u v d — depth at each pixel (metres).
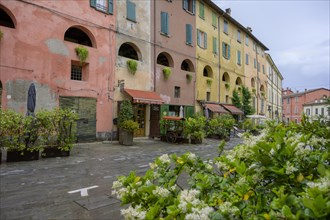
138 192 1.66
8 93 9.84
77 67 12.69
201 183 1.71
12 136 7.26
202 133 13.52
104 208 3.93
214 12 22.45
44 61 10.92
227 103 23.38
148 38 15.87
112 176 5.94
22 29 10.33
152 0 16.31
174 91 17.62
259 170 1.59
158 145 12.35
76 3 12.27
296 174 1.54
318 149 2.09
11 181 5.34
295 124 3.22
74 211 3.81
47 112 8.09
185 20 18.92
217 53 22.55
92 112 12.62
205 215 1.20
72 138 8.60
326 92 55.00
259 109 31.00
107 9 13.64
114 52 13.82
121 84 14.00
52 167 6.74
